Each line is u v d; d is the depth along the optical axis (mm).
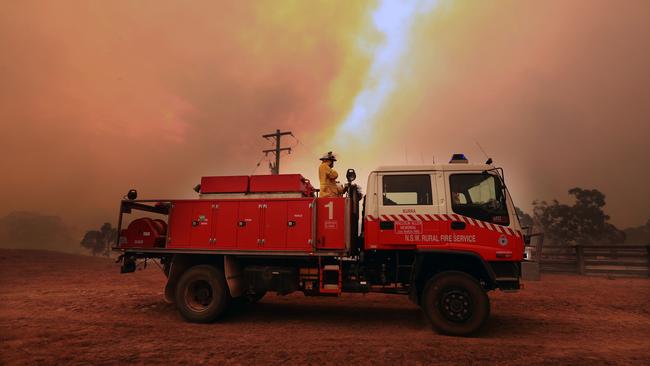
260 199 6969
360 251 6816
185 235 7164
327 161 7676
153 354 4867
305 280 6855
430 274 6523
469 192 6391
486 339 5738
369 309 8445
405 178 6672
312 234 6566
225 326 6645
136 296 9766
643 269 14070
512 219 6105
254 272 6977
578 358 4758
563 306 8633
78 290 10859
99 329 6273
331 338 5762
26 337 5703
